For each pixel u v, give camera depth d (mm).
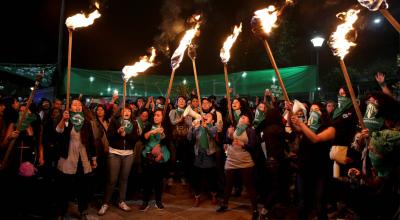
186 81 14141
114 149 6465
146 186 6742
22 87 11750
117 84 13438
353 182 3928
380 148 3324
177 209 6797
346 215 5680
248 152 6121
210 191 7582
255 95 13242
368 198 3555
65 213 6004
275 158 5977
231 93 13477
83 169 5875
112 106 7852
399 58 11141
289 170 6891
